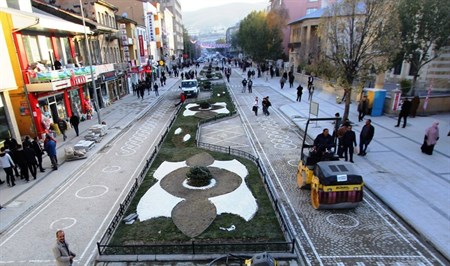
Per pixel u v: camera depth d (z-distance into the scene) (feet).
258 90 124.77
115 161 50.34
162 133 66.59
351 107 81.82
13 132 53.98
